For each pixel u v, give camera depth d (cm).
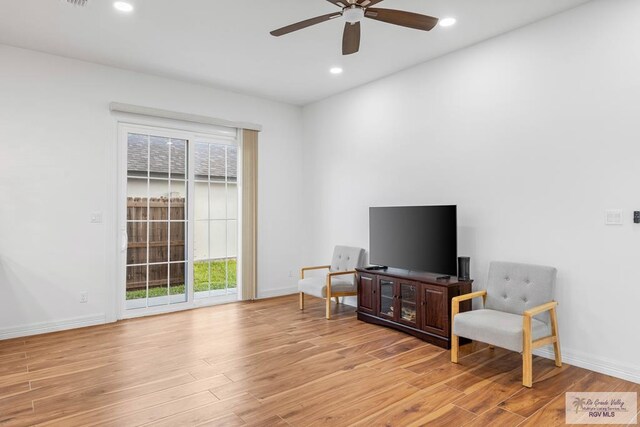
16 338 379
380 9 244
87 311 420
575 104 311
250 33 358
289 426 224
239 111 539
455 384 279
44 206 397
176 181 491
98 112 429
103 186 432
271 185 571
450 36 363
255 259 547
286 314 473
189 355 335
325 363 318
